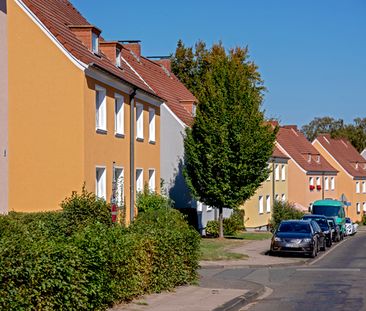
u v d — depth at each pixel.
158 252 14.99
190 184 35.06
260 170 34.34
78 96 22.77
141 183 30.34
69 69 22.86
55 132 22.94
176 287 16.81
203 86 34.47
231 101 33.75
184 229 17.66
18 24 23.25
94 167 23.83
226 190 34.16
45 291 9.43
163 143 38.56
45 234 11.15
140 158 30.09
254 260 26.94
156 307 13.20
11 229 11.24
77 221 18.48
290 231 30.05
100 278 11.35
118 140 26.69
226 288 17.44
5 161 20.00
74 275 10.23
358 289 18.25
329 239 37.75
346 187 80.81
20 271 8.85
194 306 13.80
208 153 33.81
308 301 15.79
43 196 22.95
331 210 50.00
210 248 30.94
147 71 39.72
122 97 27.27
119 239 12.79
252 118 33.59
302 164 68.62
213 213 44.16
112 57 28.36
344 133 117.81
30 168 23.11
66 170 22.81
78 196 20.25
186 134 35.09
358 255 31.80
